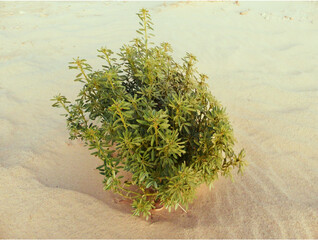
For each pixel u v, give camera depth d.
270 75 4.57
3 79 4.54
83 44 6.03
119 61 5.16
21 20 7.55
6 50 5.68
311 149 2.95
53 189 2.36
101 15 8.09
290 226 2.03
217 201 2.37
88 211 2.20
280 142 3.08
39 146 2.92
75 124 2.29
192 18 7.65
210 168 2.00
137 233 2.06
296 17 7.46
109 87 2.12
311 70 4.68
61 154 2.87
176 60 5.13
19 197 2.25
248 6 8.70
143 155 1.83
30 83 4.41
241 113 3.62
